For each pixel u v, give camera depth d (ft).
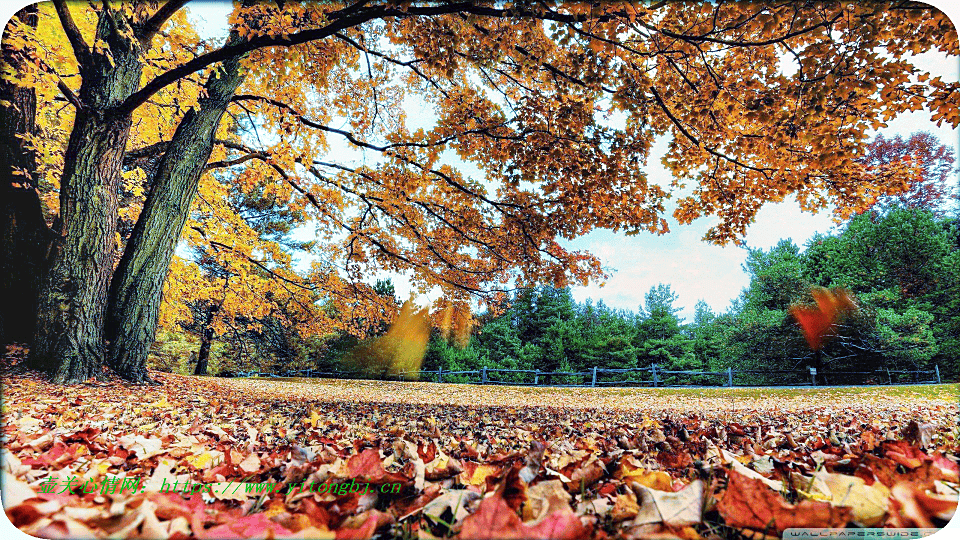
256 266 33.88
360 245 29.14
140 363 18.07
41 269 16.15
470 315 28.25
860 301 50.03
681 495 3.05
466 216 23.59
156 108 22.30
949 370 47.67
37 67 13.26
